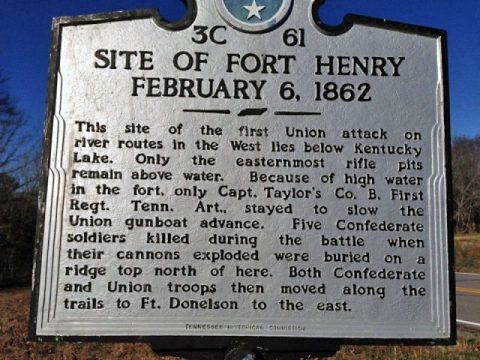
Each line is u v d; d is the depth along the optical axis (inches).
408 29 55.9
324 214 52.6
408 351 112.8
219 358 50.6
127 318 50.4
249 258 51.7
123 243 51.3
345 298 51.6
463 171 815.7
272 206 52.5
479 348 116.2
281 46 55.1
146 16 54.7
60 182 51.7
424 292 52.1
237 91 54.1
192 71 54.2
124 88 53.6
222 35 54.9
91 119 53.0
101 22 54.5
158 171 52.5
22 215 421.4
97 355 110.6
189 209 52.1
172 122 53.3
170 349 50.3
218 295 51.1
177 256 51.4
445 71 55.6
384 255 52.3
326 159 53.5
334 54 55.2
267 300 51.2
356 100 54.6
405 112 54.7
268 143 53.5
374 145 54.0
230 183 52.7
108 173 52.2
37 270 50.3
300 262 51.9
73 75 53.5
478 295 235.1
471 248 497.0
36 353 110.8
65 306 50.2
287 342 50.8
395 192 53.3
